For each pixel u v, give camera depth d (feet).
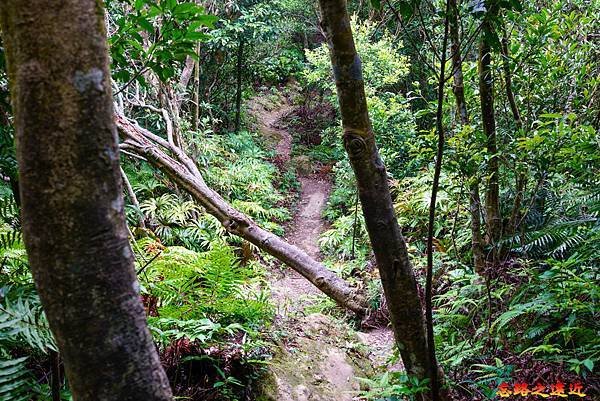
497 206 9.86
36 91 1.97
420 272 13.09
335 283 7.30
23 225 2.11
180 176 7.75
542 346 6.49
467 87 10.79
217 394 7.25
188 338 7.20
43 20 1.95
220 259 8.32
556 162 7.90
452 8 5.16
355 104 4.63
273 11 30.37
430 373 5.25
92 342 2.12
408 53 29.01
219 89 34.76
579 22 10.35
